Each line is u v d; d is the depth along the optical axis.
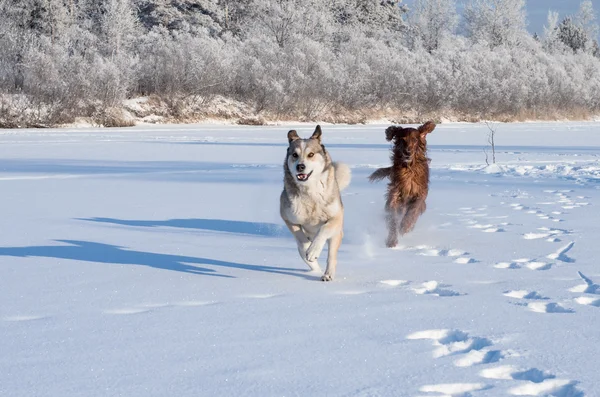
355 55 53.41
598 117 64.00
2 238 8.07
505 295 5.45
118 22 48.06
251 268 6.55
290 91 47.06
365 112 50.88
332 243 6.19
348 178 7.13
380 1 82.94
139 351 4.04
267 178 15.02
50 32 50.41
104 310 4.99
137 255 7.14
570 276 6.09
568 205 10.84
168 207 10.80
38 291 5.56
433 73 54.66
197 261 6.86
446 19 75.94
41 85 38.84
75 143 25.67
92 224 9.16
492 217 9.68
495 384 3.51
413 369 3.72
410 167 8.46
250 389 3.44
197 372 3.68
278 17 54.06
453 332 4.45
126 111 42.06
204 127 39.66
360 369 3.73
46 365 3.79
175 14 69.06
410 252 7.45
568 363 3.80
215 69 46.06
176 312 4.92
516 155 21.83
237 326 4.55
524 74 59.03
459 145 27.14
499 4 73.12
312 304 5.15
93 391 3.41
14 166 17.30
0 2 47.78
